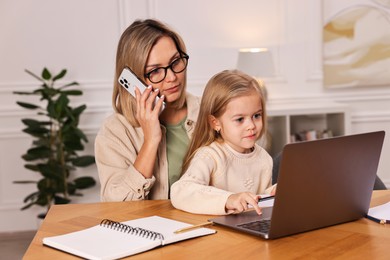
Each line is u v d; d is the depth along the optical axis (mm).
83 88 5336
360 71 5523
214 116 2193
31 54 5270
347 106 5102
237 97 2111
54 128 5125
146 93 2338
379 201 2197
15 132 5305
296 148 1663
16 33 5242
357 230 1820
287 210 1721
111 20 5324
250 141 2145
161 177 2514
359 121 5613
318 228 1838
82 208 2199
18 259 4641
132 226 1860
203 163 2170
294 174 1688
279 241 1714
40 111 5309
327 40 5496
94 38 5320
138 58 2352
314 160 1725
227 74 2178
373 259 1547
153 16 5371
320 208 1810
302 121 5602
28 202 5391
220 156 2211
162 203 2238
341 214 1884
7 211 5383
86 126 5371
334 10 5508
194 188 2070
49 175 4910
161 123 2574
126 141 2486
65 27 5285
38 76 5289
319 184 1770
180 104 2539
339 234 1778
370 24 5488
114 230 1808
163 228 1826
